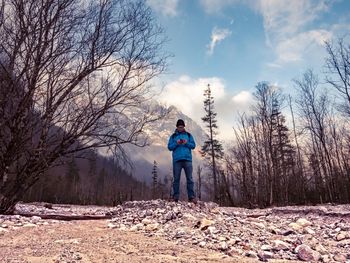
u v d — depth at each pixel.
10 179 9.10
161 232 5.56
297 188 33.56
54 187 42.41
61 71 9.52
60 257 3.73
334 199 29.27
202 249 4.44
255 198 30.23
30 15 9.01
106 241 4.81
